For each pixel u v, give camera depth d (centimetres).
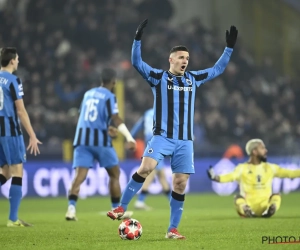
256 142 3809
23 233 3005
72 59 8425
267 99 8956
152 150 2603
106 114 3778
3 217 4253
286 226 3209
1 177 3428
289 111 8981
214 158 7331
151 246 2384
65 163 6656
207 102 8425
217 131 8106
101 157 3809
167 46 8994
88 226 3378
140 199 5081
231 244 2430
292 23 9981
